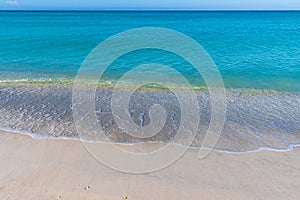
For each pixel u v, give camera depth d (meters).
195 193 4.31
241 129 6.87
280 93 9.95
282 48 19.36
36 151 5.49
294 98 9.39
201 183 4.55
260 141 6.21
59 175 4.71
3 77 11.56
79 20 55.34
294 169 5.02
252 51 18.19
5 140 5.93
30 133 6.31
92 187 4.42
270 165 5.14
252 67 13.70
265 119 7.58
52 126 6.77
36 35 27.08
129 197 4.23
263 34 29.00
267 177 4.76
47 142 5.87
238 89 10.36
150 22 49.50
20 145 5.72
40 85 10.49
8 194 4.24
